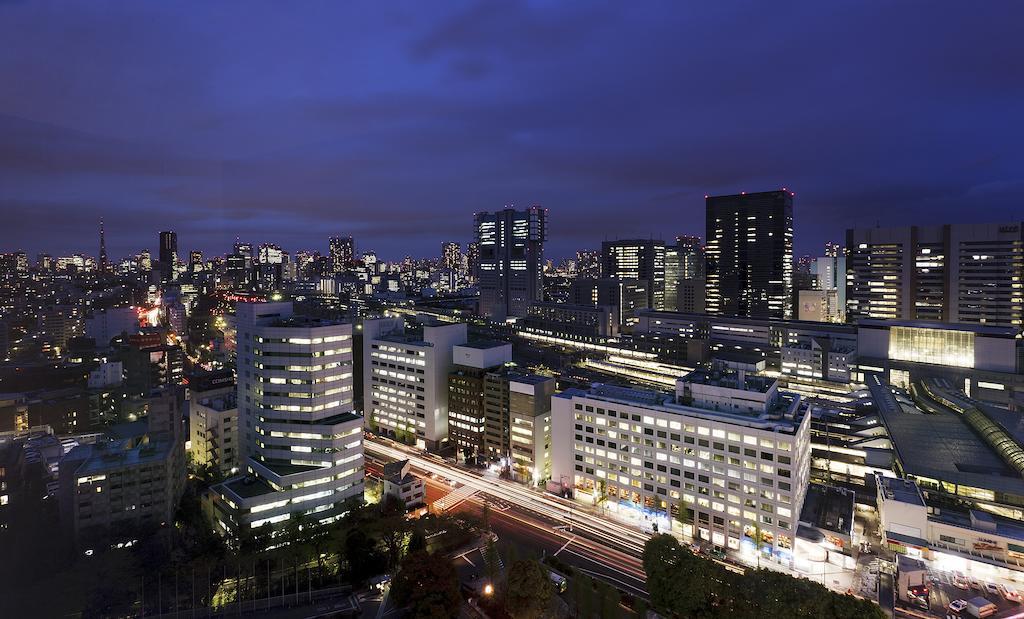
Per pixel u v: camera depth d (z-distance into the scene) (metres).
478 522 142.75
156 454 134.12
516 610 99.12
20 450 110.31
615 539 138.50
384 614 103.56
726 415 137.12
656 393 161.38
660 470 145.00
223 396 189.50
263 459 153.50
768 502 129.38
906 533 128.00
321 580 116.06
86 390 187.12
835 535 125.88
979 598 108.94
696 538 139.12
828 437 185.00
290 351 149.25
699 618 97.12
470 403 195.38
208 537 125.19
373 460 194.50
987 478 142.25
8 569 75.38
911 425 183.25
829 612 87.56
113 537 115.50
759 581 95.44
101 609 91.38
